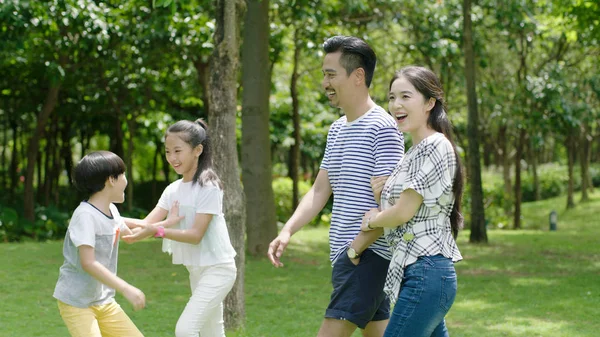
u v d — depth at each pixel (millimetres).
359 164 3555
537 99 16594
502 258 11078
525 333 5762
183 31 12188
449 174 3139
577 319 6359
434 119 3254
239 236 5648
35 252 10844
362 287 3445
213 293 4039
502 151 23375
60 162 21375
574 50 19016
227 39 5652
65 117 19922
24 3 11008
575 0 11766
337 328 3498
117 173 3648
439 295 3062
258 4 10656
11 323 6023
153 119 16766
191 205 4031
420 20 14281
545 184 30969
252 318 6344
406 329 3059
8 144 25734
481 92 17828
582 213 23641
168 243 4352
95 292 3584
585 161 28078
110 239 3627
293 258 10734
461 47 14680
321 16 11594
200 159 4148
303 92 19750
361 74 3635
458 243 13469
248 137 10812
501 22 14422
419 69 3260
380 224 3205
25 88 17875
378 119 3588
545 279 8828
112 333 3678
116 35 13281
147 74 15375
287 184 19172
